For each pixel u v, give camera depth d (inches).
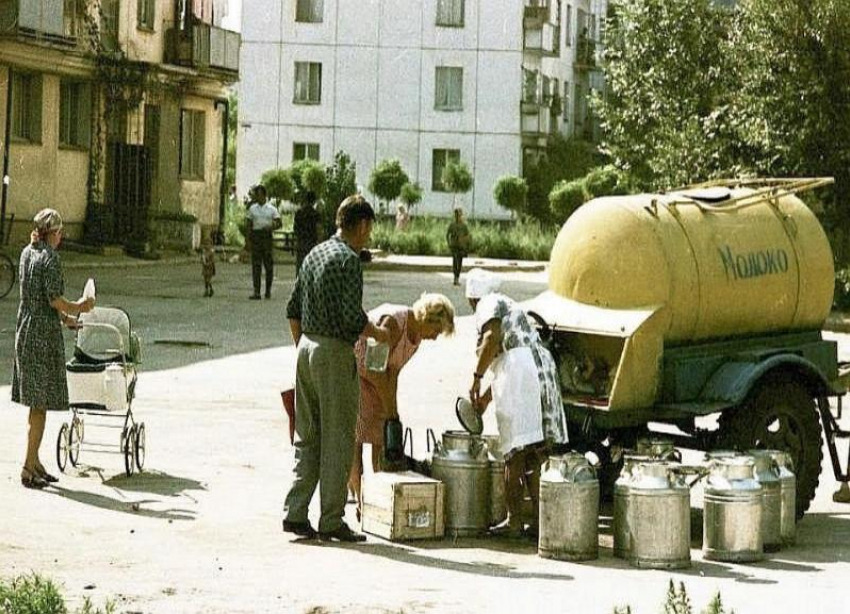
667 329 476.4
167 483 522.6
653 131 1454.2
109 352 537.0
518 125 2984.7
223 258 2036.2
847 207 1248.8
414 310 474.6
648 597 374.0
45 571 383.9
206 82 2201.0
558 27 3161.9
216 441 620.4
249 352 962.1
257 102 2992.1
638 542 417.1
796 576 411.5
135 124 2036.2
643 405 474.0
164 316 1182.9
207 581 377.7
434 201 3002.0
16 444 588.1
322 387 430.0
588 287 483.2
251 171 3004.4
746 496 430.3
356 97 2984.7
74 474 530.9
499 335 443.8
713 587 392.8
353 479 480.7
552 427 444.5
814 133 1238.3
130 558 402.6
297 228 1376.7
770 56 1256.8
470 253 2440.9
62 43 1785.2
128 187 2011.6
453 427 704.4
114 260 1800.0
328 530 435.8
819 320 530.6
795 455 501.0
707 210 499.2
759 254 504.1
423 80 2987.2
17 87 1815.9
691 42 1439.5
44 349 502.6
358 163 3002.0
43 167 1841.8
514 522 449.7
